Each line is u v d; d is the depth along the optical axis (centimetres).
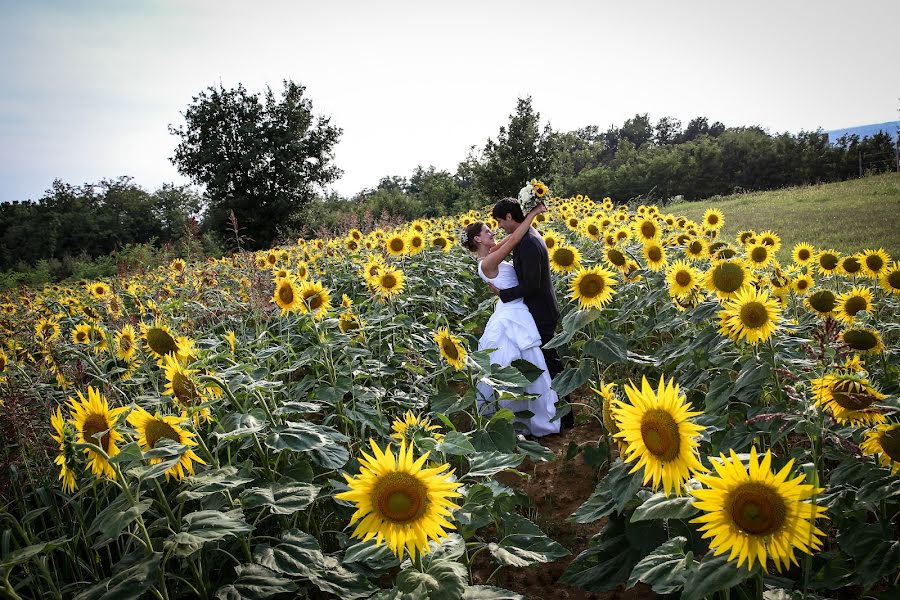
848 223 1350
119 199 5928
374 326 500
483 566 324
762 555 157
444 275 746
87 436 226
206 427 334
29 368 417
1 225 5772
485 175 3428
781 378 300
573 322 394
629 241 834
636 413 193
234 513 234
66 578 295
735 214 1930
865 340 334
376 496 195
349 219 1198
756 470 157
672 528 258
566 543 338
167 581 272
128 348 453
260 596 228
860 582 221
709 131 13250
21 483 319
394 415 462
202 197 4472
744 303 298
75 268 2877
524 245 506
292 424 292
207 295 695
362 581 251
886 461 218
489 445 361
